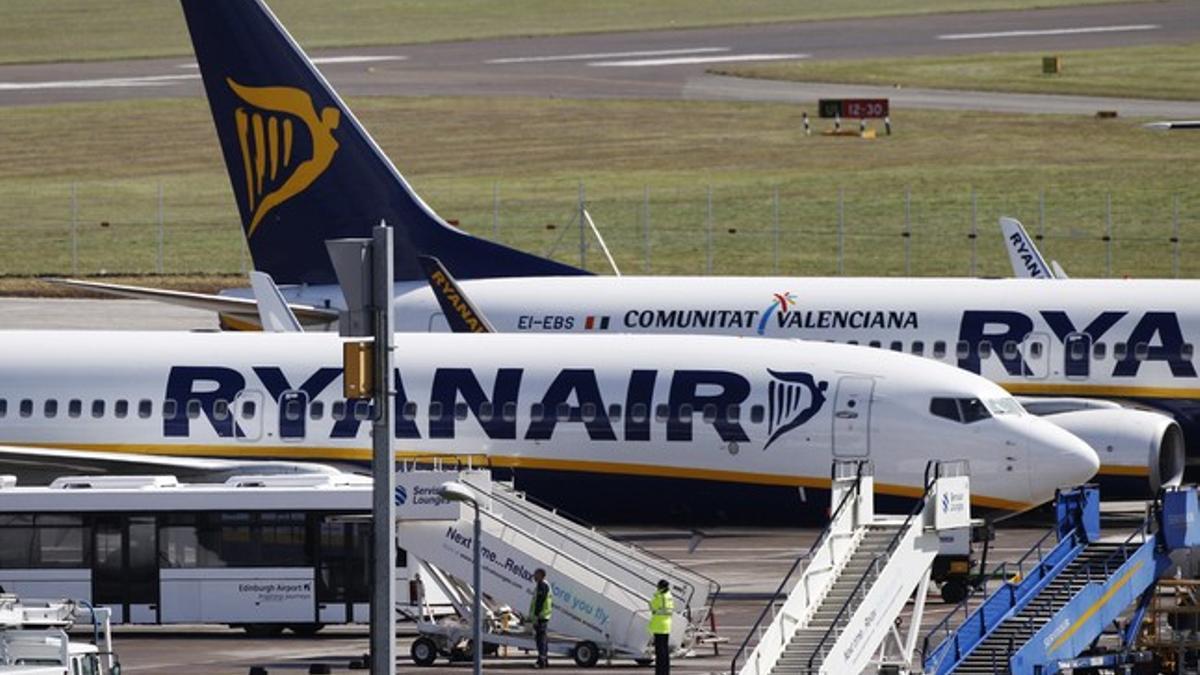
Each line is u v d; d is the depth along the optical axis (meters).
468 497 161.00
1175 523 192.38
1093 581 188.75
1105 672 192.88
